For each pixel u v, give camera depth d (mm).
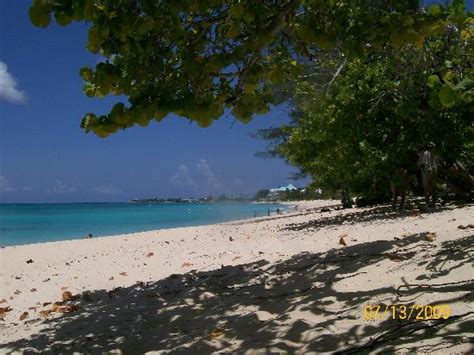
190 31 3633
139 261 10828
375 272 5535
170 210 78688
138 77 3383
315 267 6461
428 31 3486
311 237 10961
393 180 14258
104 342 4871
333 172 19234
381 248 6707
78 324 5660
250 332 4438
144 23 2943
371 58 11031
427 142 13172
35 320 6367
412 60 7246
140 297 6566
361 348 3545
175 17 3320
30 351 4824
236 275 6949
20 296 8273
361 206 25219
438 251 5707
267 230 16453
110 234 27031
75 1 2863
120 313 5871
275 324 4473
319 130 15461
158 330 4984
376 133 13961
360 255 6480
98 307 6469
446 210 12266
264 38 3678
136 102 3256
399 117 12742
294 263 7027
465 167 14625
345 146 15070
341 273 5840
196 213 58594
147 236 19031
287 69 4500
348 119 13828
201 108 3361
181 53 3566
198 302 5820
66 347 4840
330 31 3666
